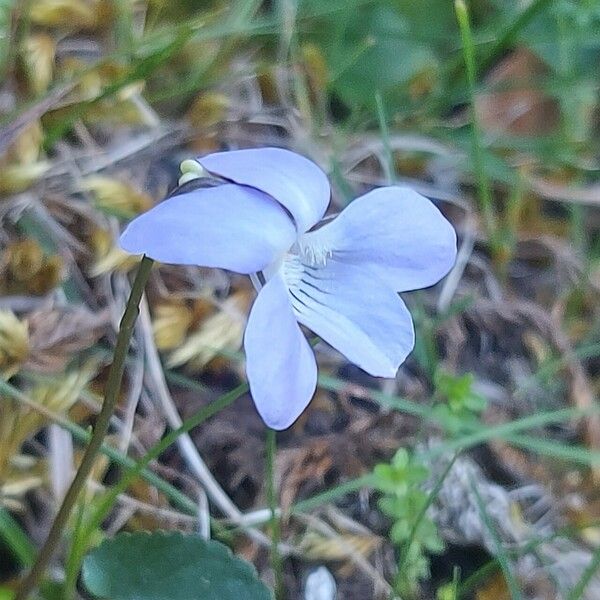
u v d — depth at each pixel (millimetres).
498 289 88
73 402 68
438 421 72
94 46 88
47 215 75
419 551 68
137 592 56
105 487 68
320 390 76
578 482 78
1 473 64
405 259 51
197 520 68
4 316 67
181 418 73
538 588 71
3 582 62
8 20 81
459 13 81
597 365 88
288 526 70
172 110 88
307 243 50
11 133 75
